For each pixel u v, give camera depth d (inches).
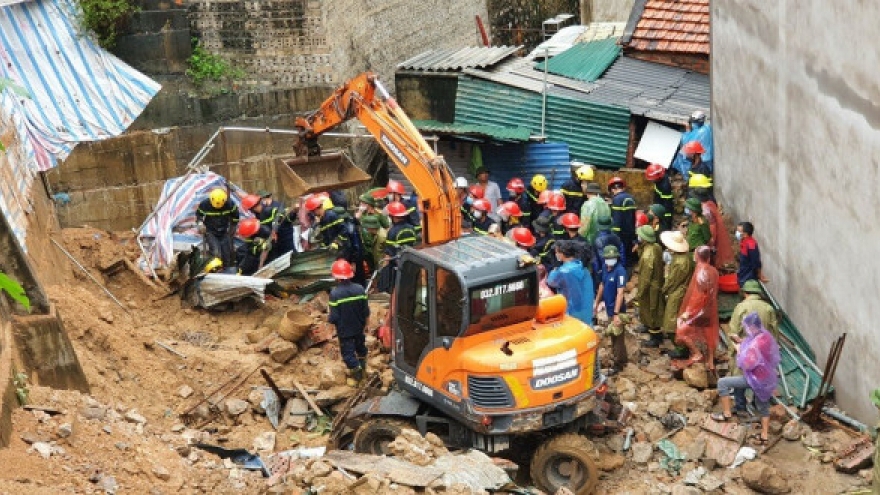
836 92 543.2
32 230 631.8
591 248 651.5
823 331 583.5
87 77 790.5
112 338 592.1
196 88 850.8
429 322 502.6
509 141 831.1
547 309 509.4
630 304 683.4
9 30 767.1
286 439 554.9
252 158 868.0
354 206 884.6
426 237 569.0
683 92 849.5
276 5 851.4
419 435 489.7
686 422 553.9
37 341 502.6
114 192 836.6
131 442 451.2
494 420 490.9
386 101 582.2
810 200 590.9
